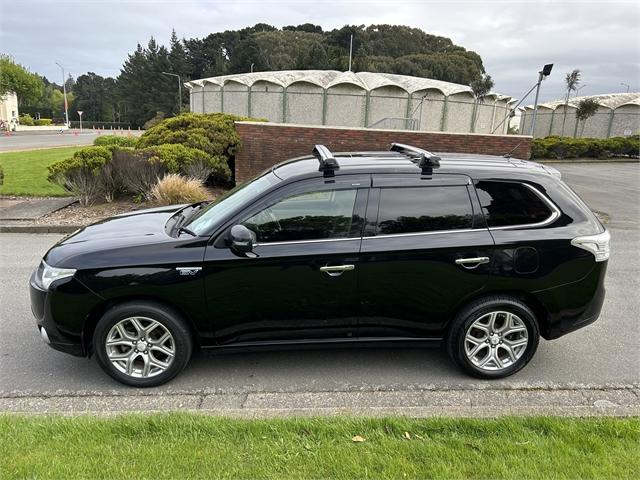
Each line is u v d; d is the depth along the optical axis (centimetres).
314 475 256
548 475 259
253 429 296
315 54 7225
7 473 253
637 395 377
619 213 1195
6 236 880
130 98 9838
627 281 670
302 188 371
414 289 375
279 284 367
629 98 4266
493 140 1425
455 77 7694
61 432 293
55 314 363
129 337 372
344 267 366
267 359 429
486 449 280
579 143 3120
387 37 9650
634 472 262
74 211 1030
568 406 347
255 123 1361
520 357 394
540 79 1519
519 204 384
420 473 258
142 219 446
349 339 389
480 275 376
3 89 5681
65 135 4838
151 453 271
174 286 361
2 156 2050
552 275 380
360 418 312
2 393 371
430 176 380
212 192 1270
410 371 410
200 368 411
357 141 1380
